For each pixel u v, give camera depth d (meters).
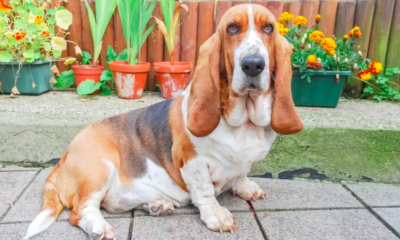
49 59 2.09
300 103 1.94
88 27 2.21
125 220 1.31
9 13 2.07
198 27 2.15
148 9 2.05
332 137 1.62
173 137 1.30
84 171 1.26
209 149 1.24
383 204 1.42
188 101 1.24
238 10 1.13
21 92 2.03
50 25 2.16
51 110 1.76
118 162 1.34
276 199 1.45
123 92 2.01
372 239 1.23
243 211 1.37
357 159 1.63
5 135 1.68
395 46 2.06
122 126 1.38
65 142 1.68
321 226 1.29
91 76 2.08
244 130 1.22
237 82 1.09
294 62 1.85
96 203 1.26
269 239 1.22
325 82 1.88
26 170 1.65
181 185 1.34
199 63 1.20
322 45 1.86
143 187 1.33
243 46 1.09
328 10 2.07
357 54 1.96
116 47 2.24
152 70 2.24
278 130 1.20
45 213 1.25
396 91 2.10
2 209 1.34
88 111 1.77
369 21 2.05
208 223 1.25
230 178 1.32
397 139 1.60
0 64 1.94
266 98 1.20
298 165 1.65
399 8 2.01
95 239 1.17
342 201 1.45
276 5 2.10
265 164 1.65
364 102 2.07
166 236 1.22
